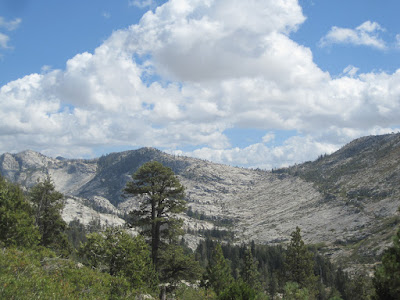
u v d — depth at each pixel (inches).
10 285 523.8
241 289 840.3
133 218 1285.7
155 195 1199.6
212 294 1209.4
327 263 5162.4
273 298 2970.0
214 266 2187.5
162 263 1217.4
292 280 2121.1
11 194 1396.4
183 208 1248.8
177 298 1227.9
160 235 1284.4
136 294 909.2
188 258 1211.9
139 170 1248.2
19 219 1218.6
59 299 576.1
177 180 1268.5
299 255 2150.6
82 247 1278.3
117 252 1144.2
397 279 657.0
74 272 771.4
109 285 802.2
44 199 1828.2
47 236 1779.0
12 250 776.9
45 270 744.3
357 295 2874.0
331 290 3464.6
